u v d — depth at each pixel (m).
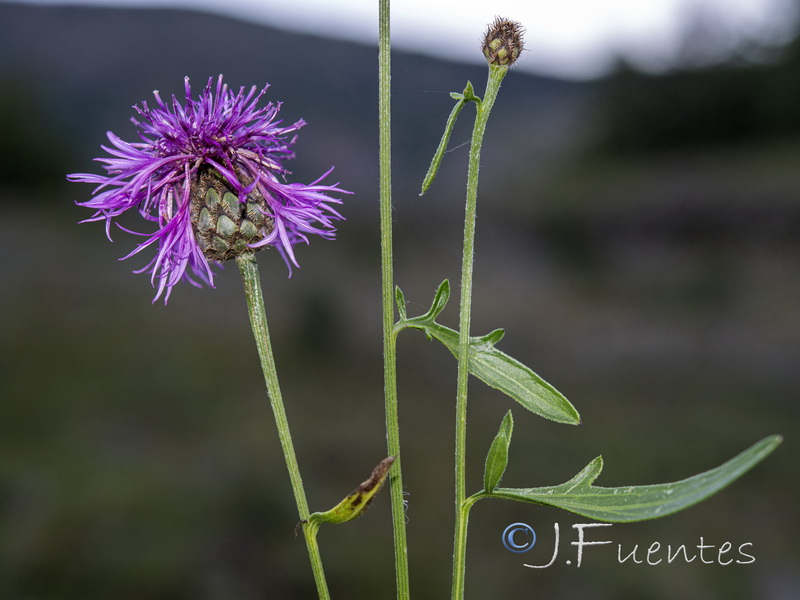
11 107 30.84
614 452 10.14
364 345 14.95
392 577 7.39
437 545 7.93
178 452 10.16
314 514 2.04
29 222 25.45
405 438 10.62
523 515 8.42
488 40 2.08
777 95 30.78
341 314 15.88
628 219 24.06
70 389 12.66
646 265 21.17
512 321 16.95
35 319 16.42
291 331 15.41
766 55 32.62
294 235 2.36
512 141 35.41
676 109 32.28
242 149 2.32
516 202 27.75
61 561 7.60
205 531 8.02
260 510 8.41
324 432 10.81
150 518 8.30
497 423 11.11
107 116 35.84
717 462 9.79
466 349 2.09
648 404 12.02
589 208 24.94
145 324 16.42
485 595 7.06
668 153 32.22
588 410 11.86
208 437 10.70
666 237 23.42
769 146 29.38
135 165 2.27
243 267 2.25
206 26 44.03
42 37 41.03
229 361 14.26
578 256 22.50
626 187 26.97
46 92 35.16
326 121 34.38
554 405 2.12
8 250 21.95
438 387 12.80
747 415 11.42
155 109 2.32
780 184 23.61
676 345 15.09
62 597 7.08
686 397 12.30
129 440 10.63
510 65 2.08
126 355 14.44
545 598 6.96
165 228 2.21
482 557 7.70
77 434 10.72
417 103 36.19
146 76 38.78
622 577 7.25
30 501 8.72
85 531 7.98
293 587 7.30
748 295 17.66
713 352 14.52
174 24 43.75
